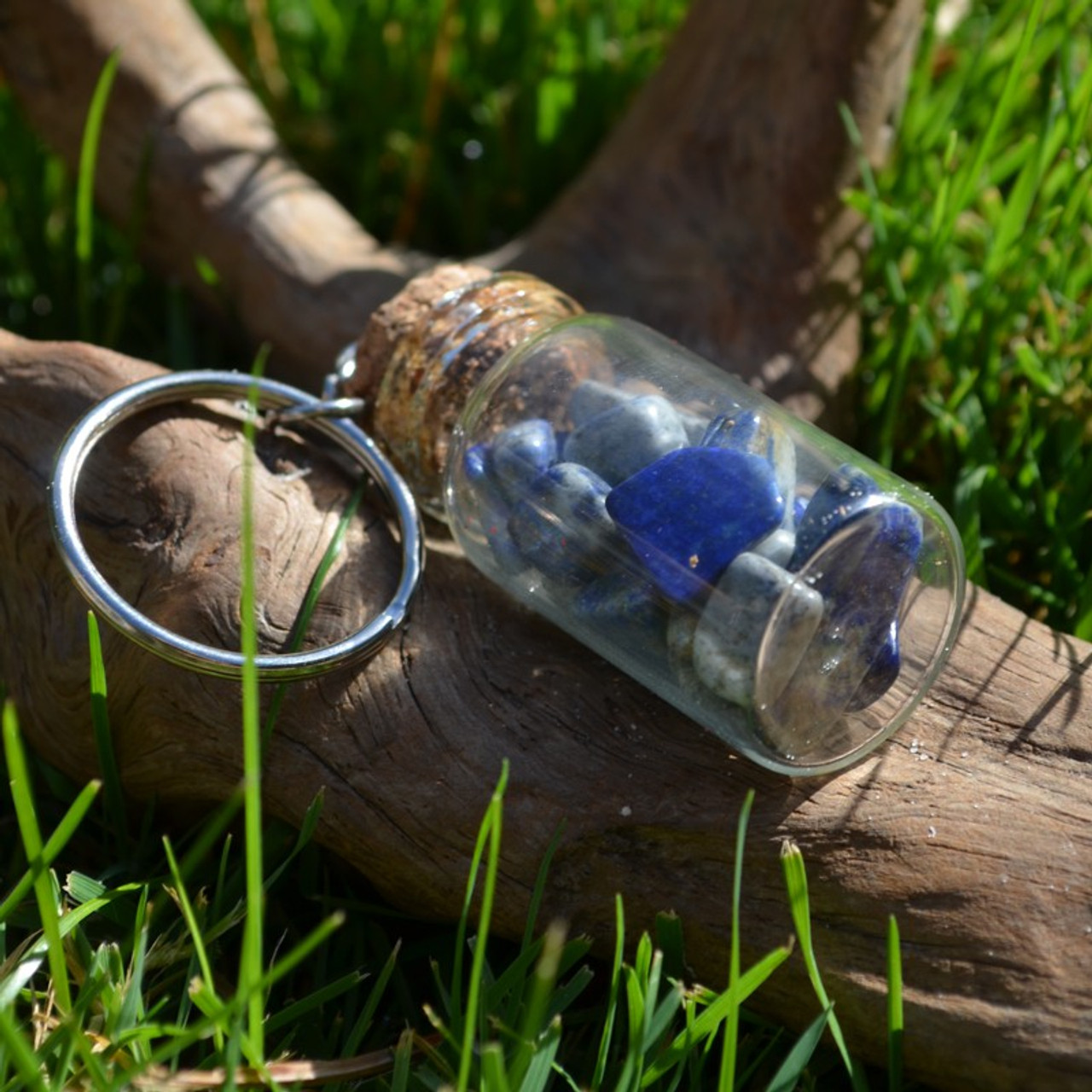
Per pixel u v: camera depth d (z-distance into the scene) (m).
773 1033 0.20
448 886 0.20
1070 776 0.20
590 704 0.20
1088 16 0.28
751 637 0.19
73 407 0.21
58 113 0.25
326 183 0.29
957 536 0.20
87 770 0.21
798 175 0.24
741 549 0.19
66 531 0.20
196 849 0.18
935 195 0.25
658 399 0.20
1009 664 0.21
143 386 0.21
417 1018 0.20
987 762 0.20
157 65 0.25
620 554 0.20
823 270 0.25
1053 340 0.24
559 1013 0.19
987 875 0.19
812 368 0.24
